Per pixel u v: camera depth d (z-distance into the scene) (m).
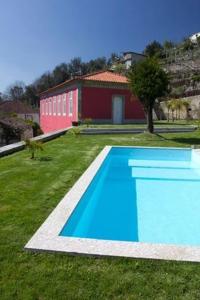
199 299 2.88
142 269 3.32
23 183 6.96
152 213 6.42
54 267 3.39
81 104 25.94
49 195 6.06
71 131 18.61
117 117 27.44
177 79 40.91
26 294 2.96
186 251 3.64
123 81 27.38
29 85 93.44
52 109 37.06
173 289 3.01
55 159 9.98
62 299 2.89
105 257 3.55
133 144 14.31
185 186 8.52
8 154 10.95
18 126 32.16
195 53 48.16
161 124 24.86
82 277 3.21
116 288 3.03
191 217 6.18
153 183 8.85
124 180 9.22
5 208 5.29
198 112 31.66
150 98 16.50
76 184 6.64
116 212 6.47
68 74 86.69
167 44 65.69
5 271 3.31
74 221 5.08
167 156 12.86
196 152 11.88
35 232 4.26
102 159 9.68
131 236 5.25
